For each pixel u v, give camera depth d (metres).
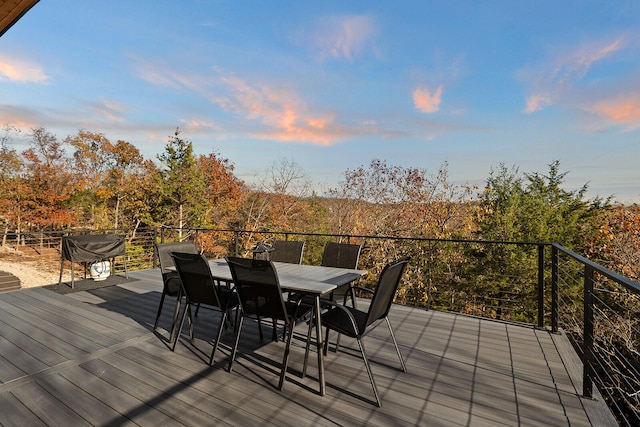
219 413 1.99
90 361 2.64
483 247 11.69
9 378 2.36
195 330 3.32
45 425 1.87
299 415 1.97
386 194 12.84
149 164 19.09
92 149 18.61
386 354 2.82
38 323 3.49
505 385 2.33
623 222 10.34
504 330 3.40
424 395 2.20
